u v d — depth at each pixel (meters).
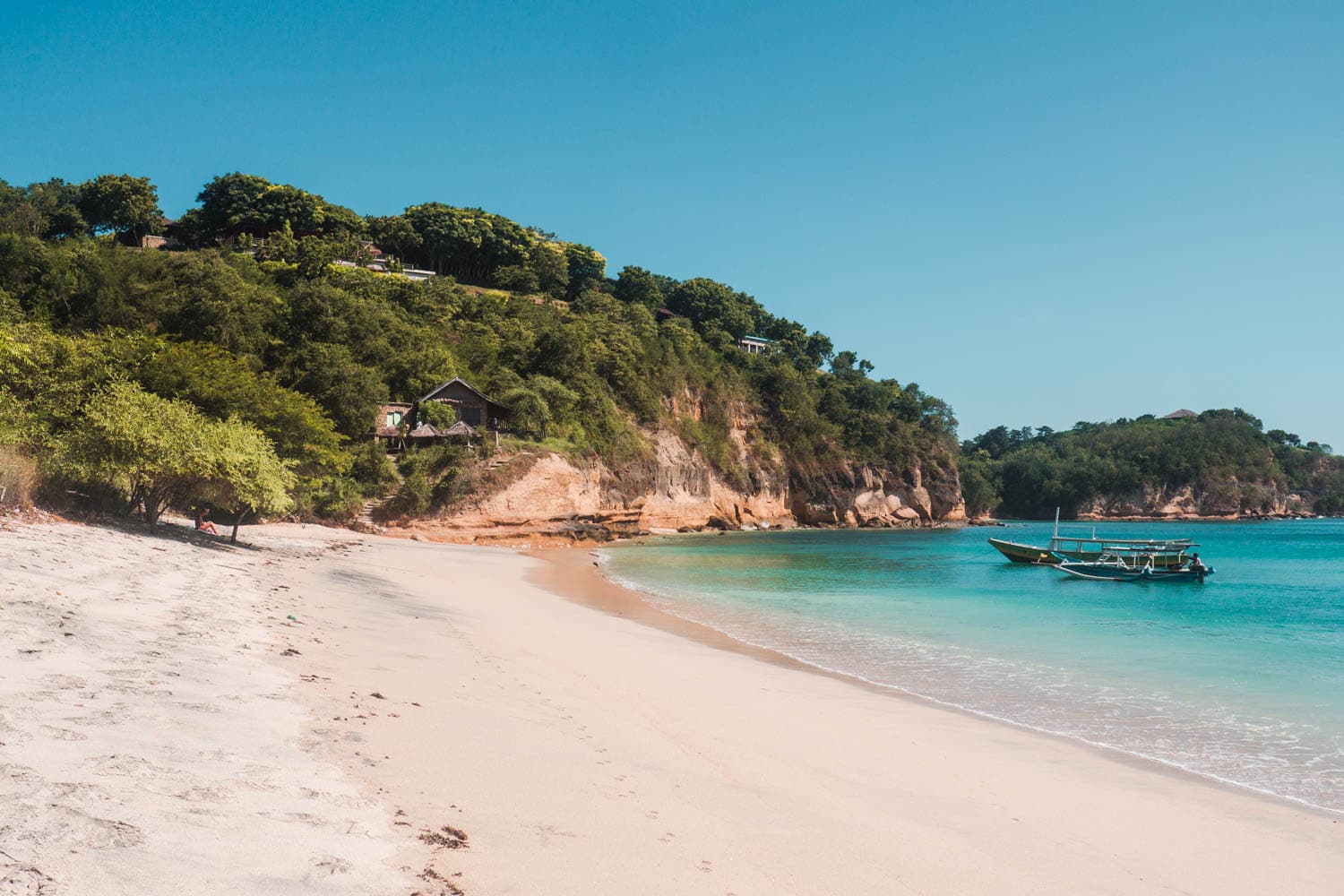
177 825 4.86
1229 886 7.07
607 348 87.06
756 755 9.72
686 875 5.66
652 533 79.44
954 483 126.00
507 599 25.66
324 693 9.12
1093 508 172.50
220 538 28.34
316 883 4.51
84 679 7.66
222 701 7.89
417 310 79.75
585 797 7.04
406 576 28.80
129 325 60.84
